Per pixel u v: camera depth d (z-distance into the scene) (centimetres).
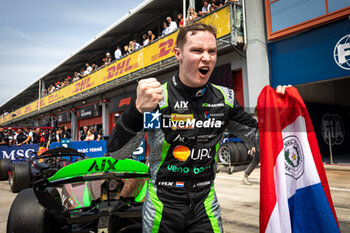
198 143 103
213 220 103
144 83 85
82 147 672
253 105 775
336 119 1085
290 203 122
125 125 91
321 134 984
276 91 127
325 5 654
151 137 103
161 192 102
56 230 204
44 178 202
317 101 970
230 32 775
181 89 101
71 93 1734
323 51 669
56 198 257
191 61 95
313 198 120
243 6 794
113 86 1337
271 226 110
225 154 658
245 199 386
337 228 117
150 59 1052
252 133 121
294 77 732
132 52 1153
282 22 746
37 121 2620
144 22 1373
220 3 859
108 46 1692
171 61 960
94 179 216
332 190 418
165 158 101
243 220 293
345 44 625
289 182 123
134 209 213
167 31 1025
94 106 1636
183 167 101
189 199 100
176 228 98
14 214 187
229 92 115
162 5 1159
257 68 768
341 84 1031
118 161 204
